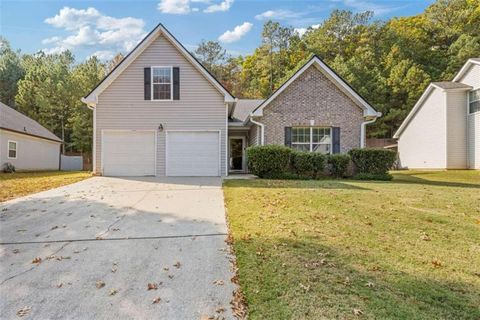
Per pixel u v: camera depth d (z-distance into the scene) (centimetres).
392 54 3656
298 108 1479
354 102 1490
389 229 552
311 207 711
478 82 1831
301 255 432
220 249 474
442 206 725
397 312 297
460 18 3694
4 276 391
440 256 434
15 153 2077
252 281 361
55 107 3456
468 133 1900
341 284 350
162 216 674
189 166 1451
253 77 4756
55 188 1071
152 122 1445
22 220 646
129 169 1442
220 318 297
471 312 300
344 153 1441
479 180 1350
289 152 1334
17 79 4100
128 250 475
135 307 319
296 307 306
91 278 384
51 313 310
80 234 553
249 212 673
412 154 2356
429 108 2117
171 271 401
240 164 1955
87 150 3441
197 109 1453
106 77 1409
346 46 4256
